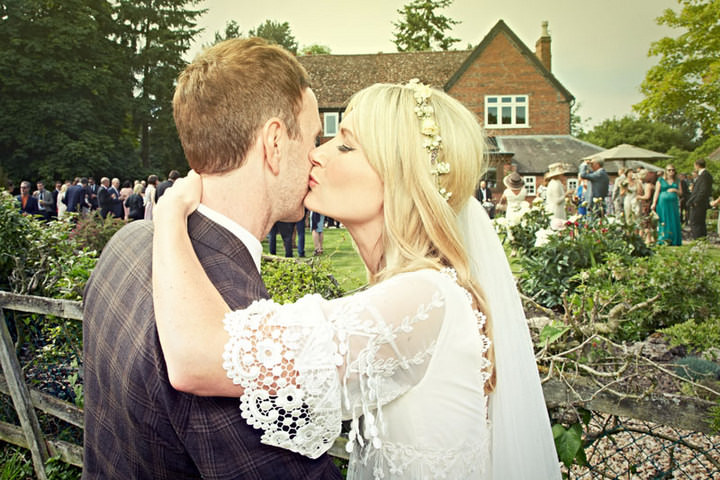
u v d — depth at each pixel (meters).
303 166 1.06
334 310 0.85
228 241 0.93
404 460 0.89
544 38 28.16
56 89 27.92
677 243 10.93
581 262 4.25
